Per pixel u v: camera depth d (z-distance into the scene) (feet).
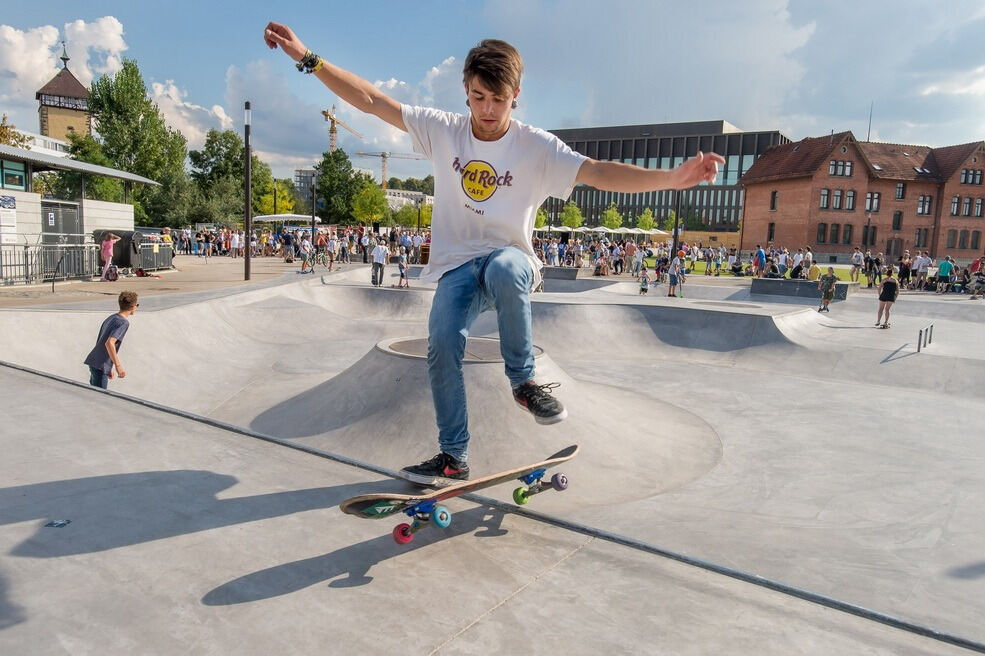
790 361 38.63
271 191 241.55
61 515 7.40
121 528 7.13
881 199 167.22
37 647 4.99
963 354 38.68
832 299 63.67
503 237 7.93
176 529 7.16
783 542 11.22
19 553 6.47
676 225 80.43
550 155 7.65
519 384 7.39
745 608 6.14
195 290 50.80
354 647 5.18
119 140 159.53
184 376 31.86
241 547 6.81
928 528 14.87
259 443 10.34
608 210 304.91
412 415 19.16
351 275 75.25
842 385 33.58
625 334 44.29
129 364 30.42
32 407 12.13
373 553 6.83
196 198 177.58
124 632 5.24
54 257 54.80
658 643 5.45
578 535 7.59
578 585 6.40
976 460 21.22
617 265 107.45
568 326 44.11
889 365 36.01
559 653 5.23
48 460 9.25
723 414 27.09
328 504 8.00
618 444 19.57
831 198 164.96
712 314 43.98
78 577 6.07
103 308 36.19
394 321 52.80
